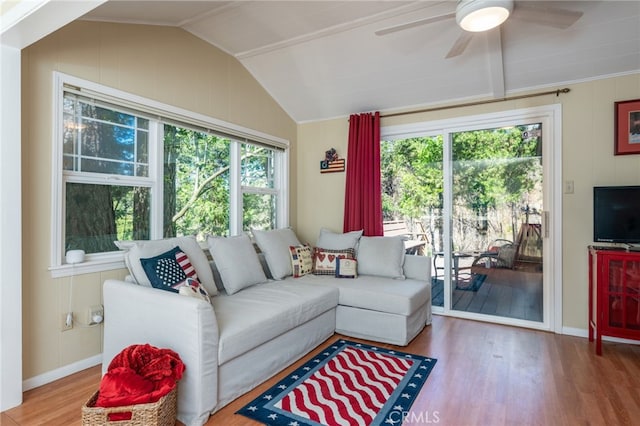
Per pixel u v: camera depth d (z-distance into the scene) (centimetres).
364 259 366
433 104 383
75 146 241
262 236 356
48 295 222
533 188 341
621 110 300
